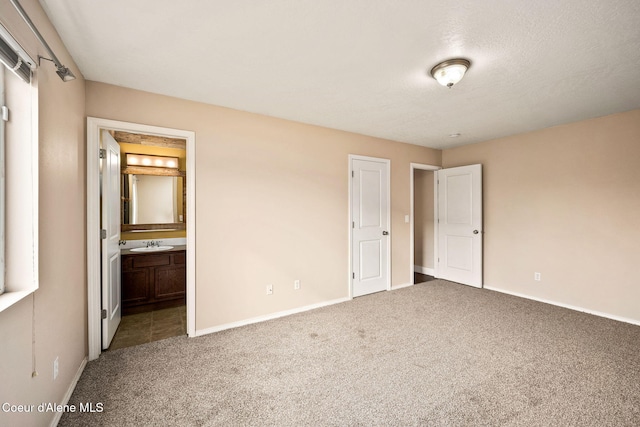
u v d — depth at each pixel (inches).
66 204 71.4
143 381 78.3
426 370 83.4
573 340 101.8
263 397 71.9
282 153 126.1
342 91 98.5
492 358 89.8
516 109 116.0
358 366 85.5
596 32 65.4
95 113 90.0
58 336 65.2
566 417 64.5
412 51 74.3
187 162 105.7
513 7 57.6
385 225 164.1
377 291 160.4
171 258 143.4
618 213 121.4
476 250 169.2
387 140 164.6
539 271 145.9
